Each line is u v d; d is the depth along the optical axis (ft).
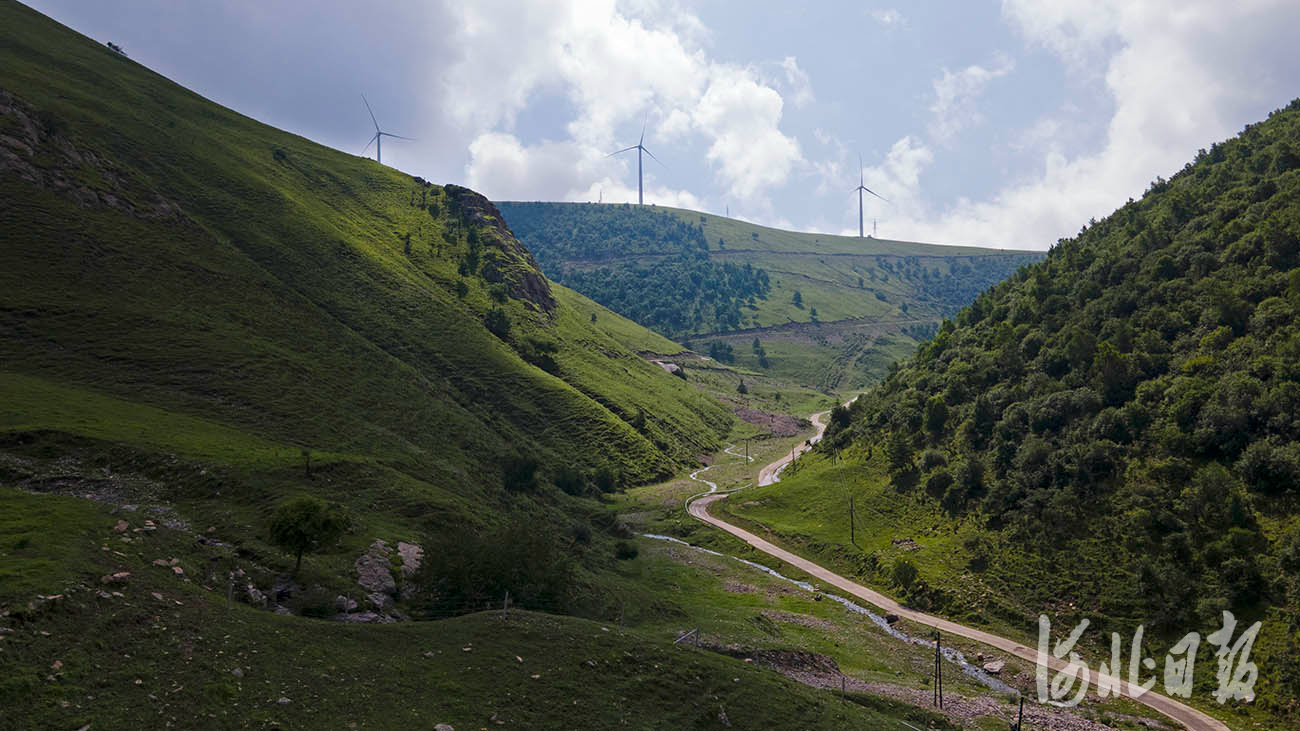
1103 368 338.54
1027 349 414.62
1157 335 341.82
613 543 364.58
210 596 126.72
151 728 87.25
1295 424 255.70
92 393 243.60
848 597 310.04
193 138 601.21
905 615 283.79
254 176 600.80
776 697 143.74
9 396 212.02
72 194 375.04
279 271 479.00
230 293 382.63
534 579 182.70
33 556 115.55
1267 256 337.72
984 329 493.36
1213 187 449.06
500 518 267.59
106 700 89.20
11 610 96.32
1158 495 271.08
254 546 165.27
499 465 369.91
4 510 135.95
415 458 301.02
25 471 173.78
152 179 490.49
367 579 170.30
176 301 343.26
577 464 484.33
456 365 517.14
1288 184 381.81
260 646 112.57
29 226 331.57
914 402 444.96
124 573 118.73
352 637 125.29
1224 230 378.94
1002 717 187.11
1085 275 451.53
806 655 208.95
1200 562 241.76
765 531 401.70
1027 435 346.13
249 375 305.73
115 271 337.31
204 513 179.73
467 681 119.24
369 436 303.07
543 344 650.43
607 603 226.17
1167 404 302.66
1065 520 291.17
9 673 86.48
